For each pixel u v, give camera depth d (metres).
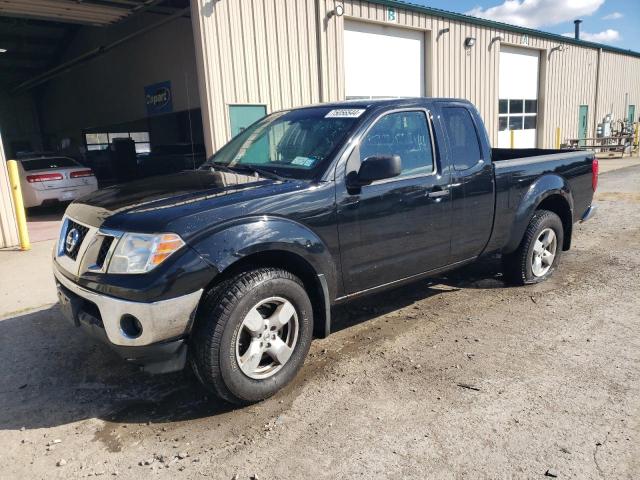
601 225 8.56
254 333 3.25
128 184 4.00
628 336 4.16
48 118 26.39
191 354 3.18
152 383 3.70
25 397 3.55
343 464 2.70
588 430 2.92
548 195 5.31
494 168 4.77
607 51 24.80
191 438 3.00
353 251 3.77
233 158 4.46
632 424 2.96
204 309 3.10
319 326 3.77
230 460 2.77
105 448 2.94
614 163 18.94
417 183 4.11
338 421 3.10
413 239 4.16
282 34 11.38
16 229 8.22
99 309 3.03
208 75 10.14
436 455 2.75
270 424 3.10
